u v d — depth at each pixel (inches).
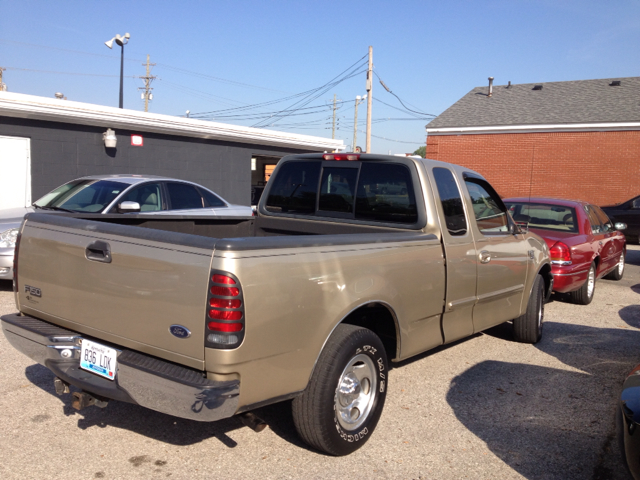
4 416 151.3
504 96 1085.1
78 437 141.7
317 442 129.6
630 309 323.3
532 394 184.1
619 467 137.6
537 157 948.0
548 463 138.5
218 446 139.9
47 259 134.6
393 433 151.4
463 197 181.9
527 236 225.3
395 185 173.5
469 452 142.5
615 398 183.5
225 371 105.6
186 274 107.6
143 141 562.6
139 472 126.3
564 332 265.0
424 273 156.9
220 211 376.8
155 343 113.3
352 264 131.5
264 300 109.7
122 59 857.5
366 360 138.9
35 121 478.6
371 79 1040.2
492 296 196.1
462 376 198.7
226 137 634.2
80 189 331.3
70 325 131.1
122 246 117.8
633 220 698.8
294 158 201.8
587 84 1064.2
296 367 119.3
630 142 879.7
